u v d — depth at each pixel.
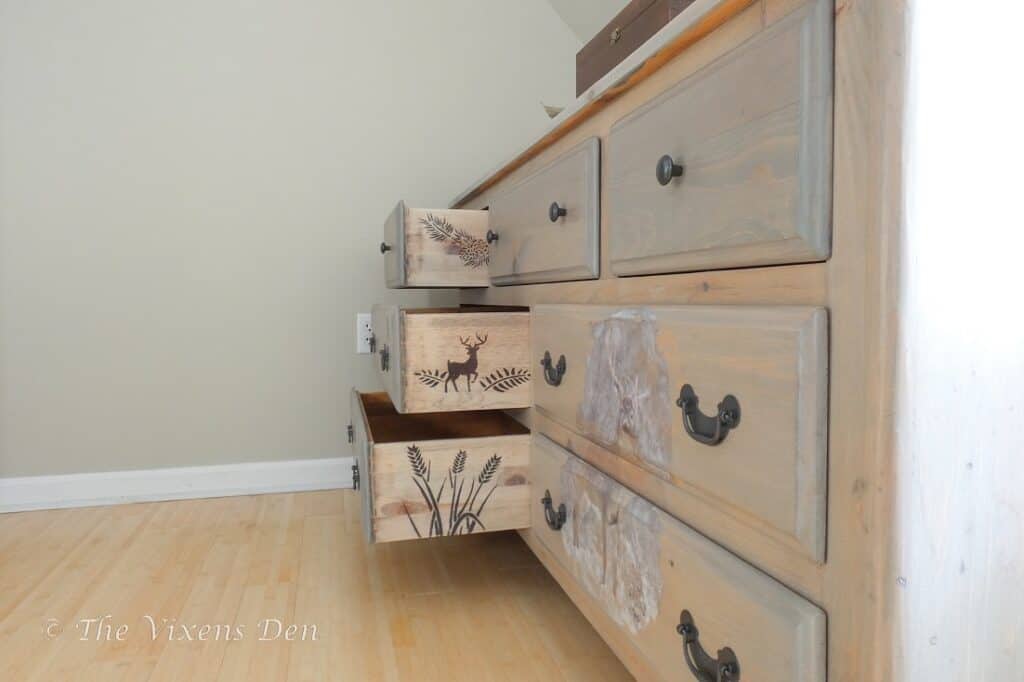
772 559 0.57
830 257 0.50
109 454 1.94
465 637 1.17
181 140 1.96
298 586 1.38
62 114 1.89
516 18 2.17
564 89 2.20
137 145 1.93
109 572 1.45
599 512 0.91
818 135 0.50
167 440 1.98
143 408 1.96
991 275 0.46
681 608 0.70
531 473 1.22
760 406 0.57
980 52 0.45
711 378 0.64
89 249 1.91
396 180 2.10
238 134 1.99
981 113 0.45
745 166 0.59
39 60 1.87
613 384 0.87
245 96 1.99
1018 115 0.46
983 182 0.45
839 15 0.49
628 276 0.86
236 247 2.00
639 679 0.81
